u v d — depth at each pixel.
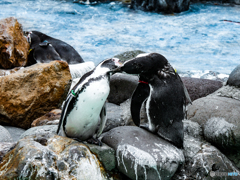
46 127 8.50
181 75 14.80
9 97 9.90
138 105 8.45
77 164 6.60
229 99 9.65
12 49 13.22
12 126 10.16
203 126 9.23
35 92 10.17
